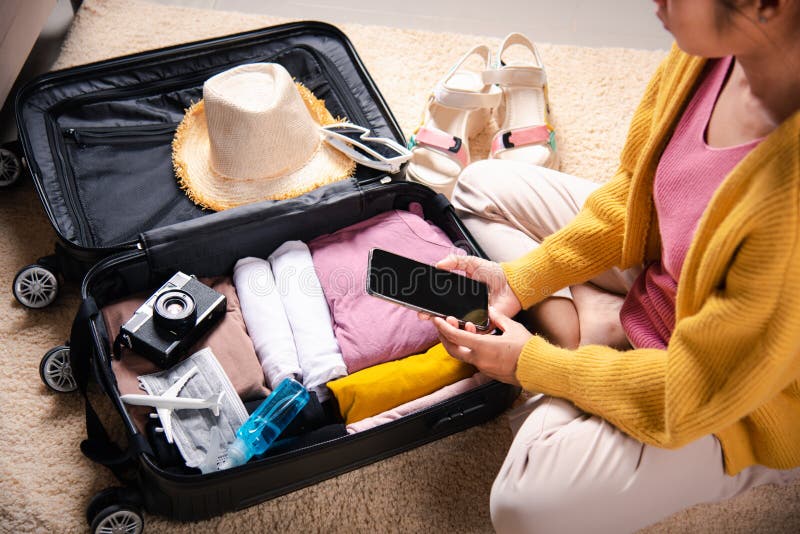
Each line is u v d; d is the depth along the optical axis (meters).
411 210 1.58
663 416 1.04
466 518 1.41
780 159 0.80
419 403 1.34
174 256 1.43
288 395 1.31
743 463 1.15
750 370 0.90
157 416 1.30
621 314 1.23
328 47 1.79
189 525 1.35
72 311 1.58
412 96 1.97
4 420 1.44
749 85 0.91
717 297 0.91
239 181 1.57
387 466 1.45
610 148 1.92
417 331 1.41
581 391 1.12
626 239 1.18
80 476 1.39
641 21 2.19
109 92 1.65
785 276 0.82
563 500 1.13
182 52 1.72
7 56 1.63
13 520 1.34
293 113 1.54
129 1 2.04
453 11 2.15
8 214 1.69
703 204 0.98
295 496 1.40
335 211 1.52
